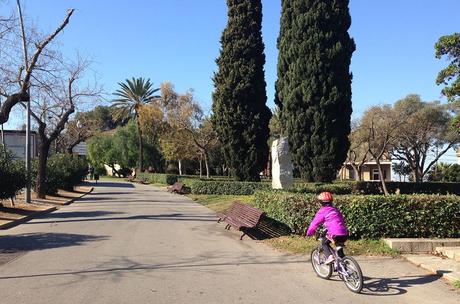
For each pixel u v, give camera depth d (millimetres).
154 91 69250
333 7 22891
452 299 7176
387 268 9273
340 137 22719
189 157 60469
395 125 42656
